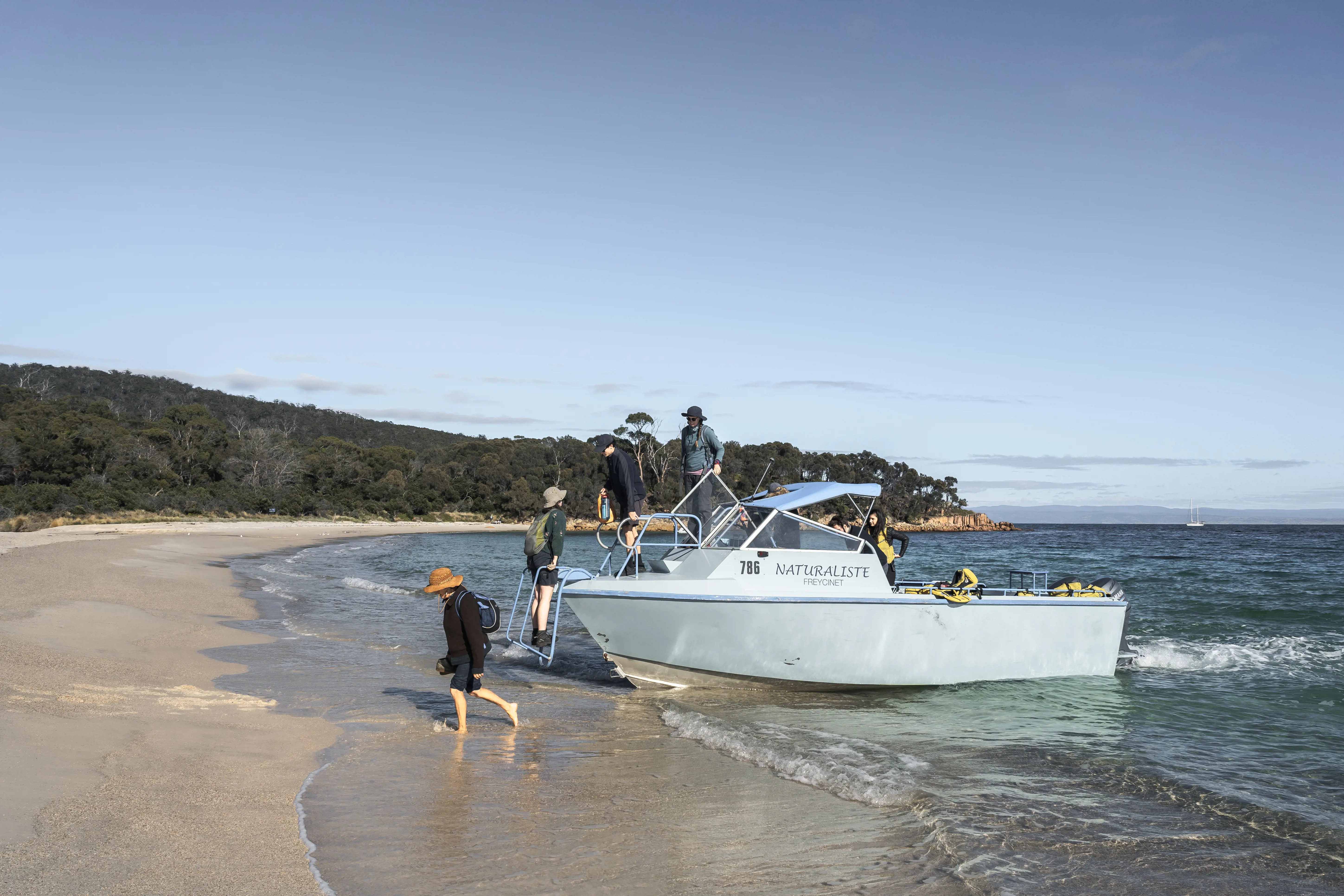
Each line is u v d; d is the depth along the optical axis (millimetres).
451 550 44156
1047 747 7125
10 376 163375
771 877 4324
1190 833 5121
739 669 8898
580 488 104812
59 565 19531
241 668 9836
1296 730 7781
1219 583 23062
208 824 4688
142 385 181500
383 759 6273
